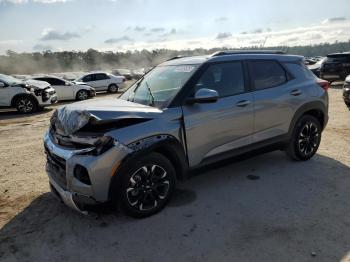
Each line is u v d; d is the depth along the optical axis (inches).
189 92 154.8
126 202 138.8
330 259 115.1
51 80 665.6
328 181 179.5
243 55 181.3
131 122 137.6
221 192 170.4
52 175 151.7
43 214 154.2
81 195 132.9
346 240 125.6
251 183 180.2
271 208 151.9
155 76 179.3
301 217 143.0
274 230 134.0
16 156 250.7
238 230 135.1
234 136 170.4
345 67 666.8
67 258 122.2
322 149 235.1
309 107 201.2
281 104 187.6
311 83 205.3
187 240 129.7
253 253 120.0
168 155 151.1
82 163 129.6
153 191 146.6
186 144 152.4
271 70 190.1
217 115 161.0
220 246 125.0
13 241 133.4
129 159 134.0
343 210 148.2
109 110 138.4
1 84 481.7
